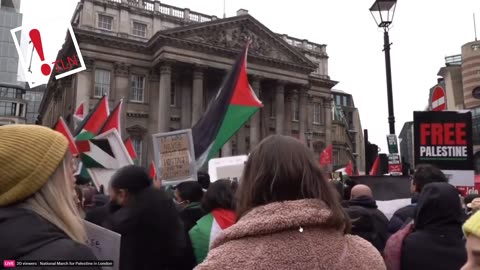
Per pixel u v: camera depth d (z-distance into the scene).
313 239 1.99
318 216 2.01
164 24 53.25
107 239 3.37
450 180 9.03
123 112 47.69
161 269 4.56
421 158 9.18
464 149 9.05
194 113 49.25
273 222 1.95
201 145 9.59
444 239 3.82
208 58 50.34
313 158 2.28
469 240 1.97
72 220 2.18
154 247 4.42
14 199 2.05
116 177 4.68
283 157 2.16
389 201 8.57
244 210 2.21
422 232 3.93
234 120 9.52
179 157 8.98
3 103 104.62
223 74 53.28
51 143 2.21
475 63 69.12
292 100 59.59
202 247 4.83
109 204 4.91
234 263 1.90
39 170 2.11
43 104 83.56
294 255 1.92
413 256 3.85
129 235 4.37
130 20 50.94
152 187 4.71
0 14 108.06
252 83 53.97
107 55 47.59
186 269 5.02
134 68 49.41
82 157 9.34
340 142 70.19
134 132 48.47
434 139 9.16
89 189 7.51
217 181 5.18
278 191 2.13
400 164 13.08
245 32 53.94
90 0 48.38
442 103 12.54
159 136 9.12
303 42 66.19
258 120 54.34
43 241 1.92
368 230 5.88
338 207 2.14
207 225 4.91
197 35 50.31
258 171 2.19
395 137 13.27
